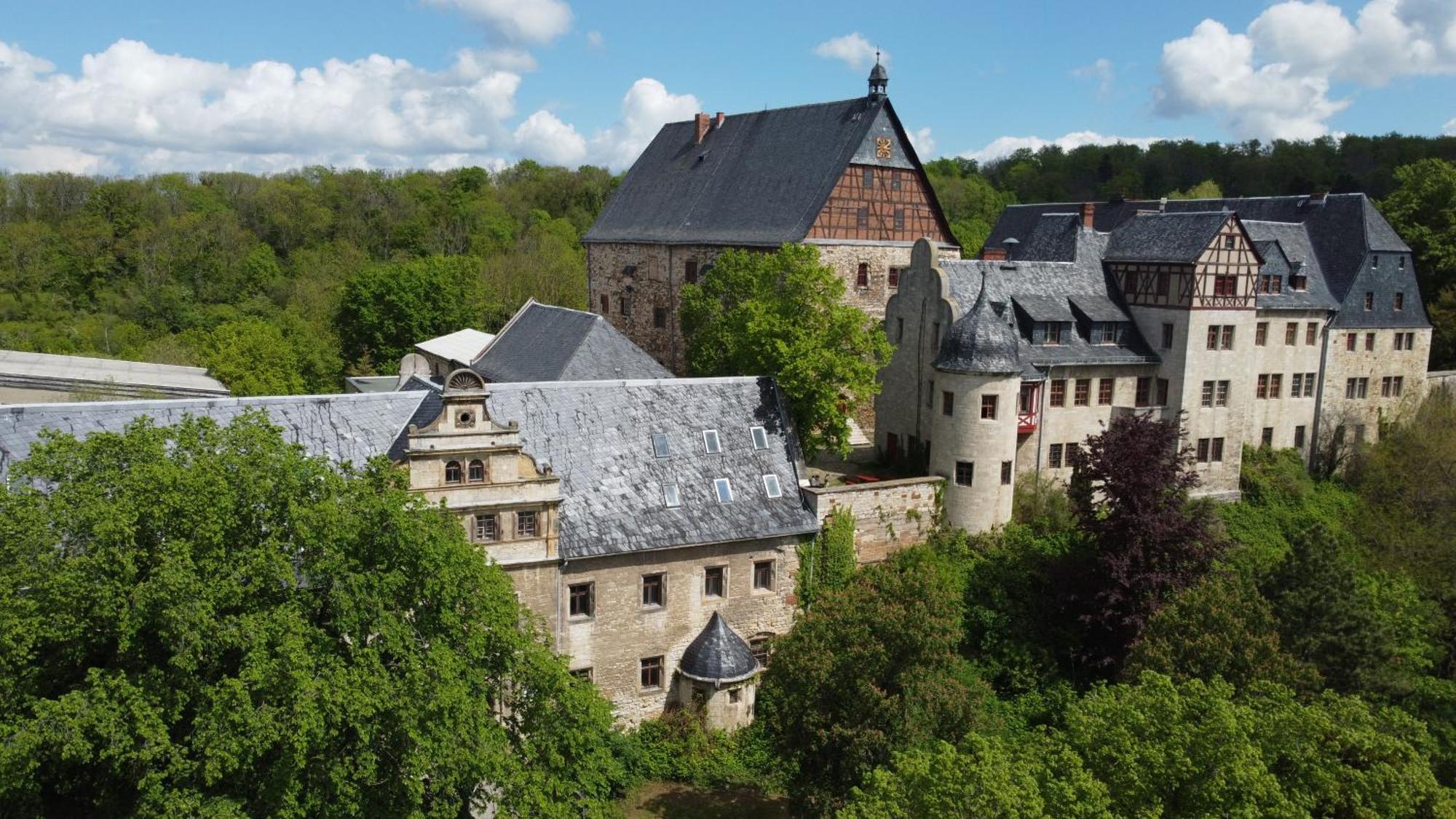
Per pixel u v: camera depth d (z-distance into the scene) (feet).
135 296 321.11
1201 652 111.14
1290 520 182.09
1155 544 135.13
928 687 97.30
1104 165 451.53
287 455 79.15
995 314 154.40
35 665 68.54
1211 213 176.35
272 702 68.80
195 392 191.52
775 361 146.82
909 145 203.51
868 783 88.12
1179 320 175.32
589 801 91.66
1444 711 124.06
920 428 168.96
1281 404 195.00
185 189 422.82
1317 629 124.57
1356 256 202.28
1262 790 76.23
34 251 325.62
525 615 91.91
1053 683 136.56
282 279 353.72
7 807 68.33
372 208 421.18
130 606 66.85
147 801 66.74
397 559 79.41
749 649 128.16
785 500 135.95
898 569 123.65
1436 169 249.14
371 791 75.20
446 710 75.10
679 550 125.90
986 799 69.56
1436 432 188.55
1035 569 148.15
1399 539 165.78
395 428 119.75
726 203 220.84
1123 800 77.10
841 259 199.41
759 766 120.16
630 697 126.41
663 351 235.40
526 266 343.26
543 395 128.57
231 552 72.95
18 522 66.74
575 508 122.21
